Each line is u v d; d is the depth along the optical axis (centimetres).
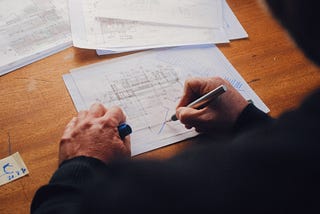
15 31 87
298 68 83
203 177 37
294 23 32
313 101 36
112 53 84
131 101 75
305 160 34
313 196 34
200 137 71
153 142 70
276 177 35
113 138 66
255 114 68
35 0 93
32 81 79
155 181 38
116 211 37
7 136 70
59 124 72
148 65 82
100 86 78
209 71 82
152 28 89
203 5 95
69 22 89
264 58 85
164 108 74
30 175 66
